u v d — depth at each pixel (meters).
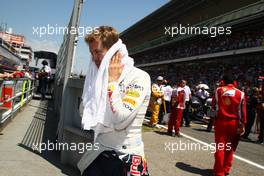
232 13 24.20
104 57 1.82
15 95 8.55
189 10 34.50
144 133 9.32
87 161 1.96
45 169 4.53
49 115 10.40
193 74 30.17
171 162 6.04
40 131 7.41
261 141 10.36
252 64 20.86
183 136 9.56
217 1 28.59
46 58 23.89
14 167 4.46
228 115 5.25
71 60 5.20
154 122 10.88
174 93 9.38
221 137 5.29
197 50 29.05
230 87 5.34
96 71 1.94
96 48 1.87
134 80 1.82
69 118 4.93
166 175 5.13
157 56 42.59
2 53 10.59
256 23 19.70
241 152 8.07
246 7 22.47
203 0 29.83
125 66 1.83
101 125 1.87
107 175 1.85
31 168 4.50
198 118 16.05
